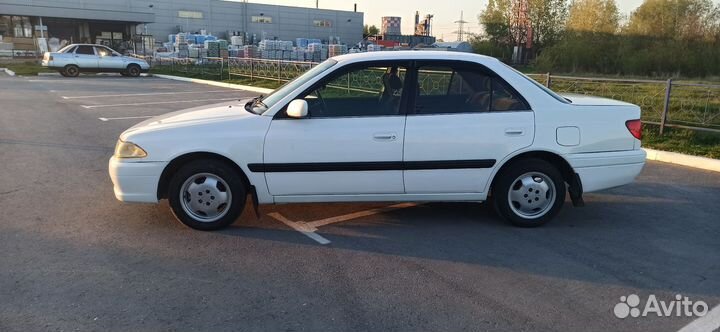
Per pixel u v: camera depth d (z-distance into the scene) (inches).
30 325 124.3
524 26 1940.2
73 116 475.5
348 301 138.4
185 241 179.0
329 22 2787.9
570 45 1393.9
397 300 139.1
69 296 139.1
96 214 205.6
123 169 180.2
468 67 187.9
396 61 187.5
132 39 1891.0
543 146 186.9
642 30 1493.6
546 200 193.2
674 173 288.2
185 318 129.0
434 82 187.2
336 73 187.3
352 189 184.5
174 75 1093.1
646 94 482.9
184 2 2357.3
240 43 1931.6
